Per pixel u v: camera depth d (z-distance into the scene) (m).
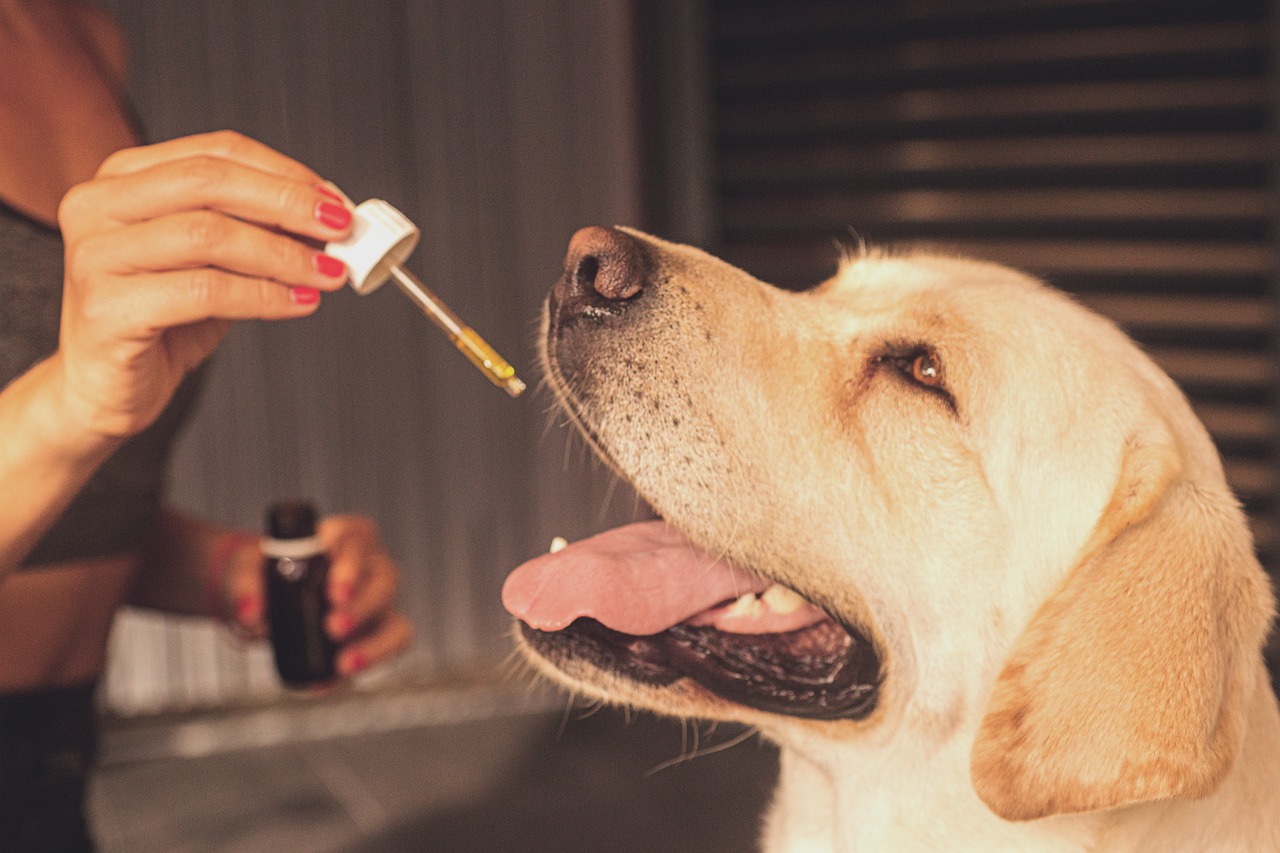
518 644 0.66
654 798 1.46
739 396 0.66
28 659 0.64
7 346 0.61
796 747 0.68
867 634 0.66
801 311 0.69
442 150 1.82
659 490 0.65
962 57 1.77
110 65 0.73
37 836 0.66
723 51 1.91
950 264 0.73
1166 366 1.68
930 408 0.65
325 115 1.77
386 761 1.61
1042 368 0.64
